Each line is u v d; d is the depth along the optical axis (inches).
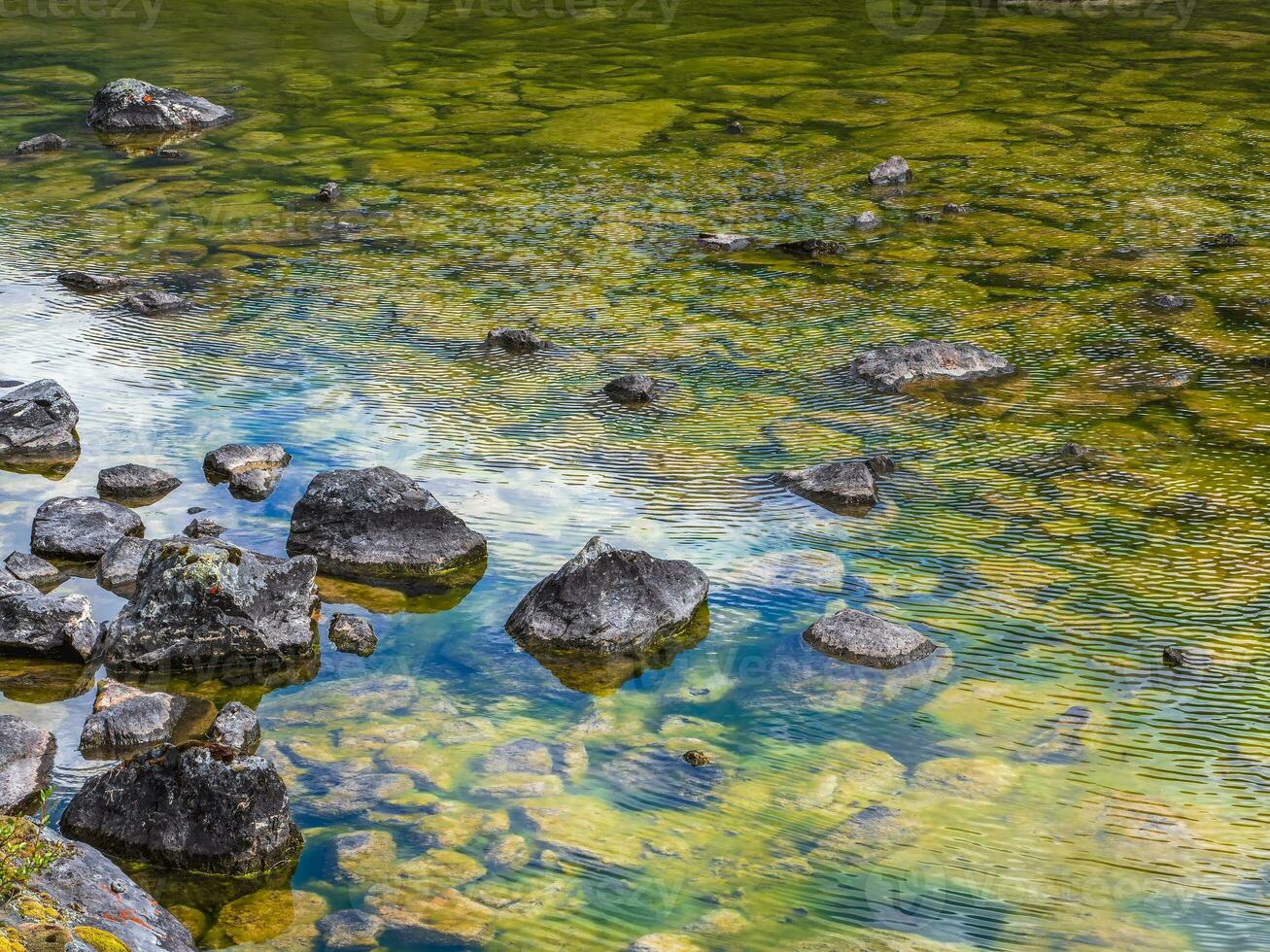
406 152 865.5
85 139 892.6
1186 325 558.3
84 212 725.3
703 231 701.3
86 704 299.0
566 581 335.3
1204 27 1274.6
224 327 554.3
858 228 703.7
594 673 318.0
